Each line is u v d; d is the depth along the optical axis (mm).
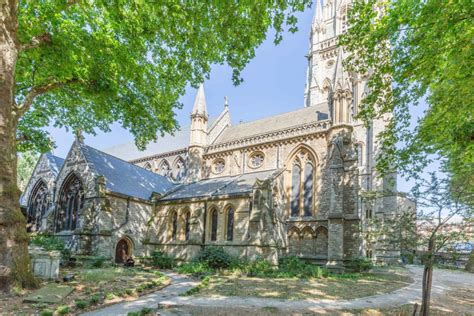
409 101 15266
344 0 62625
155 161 50625
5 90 12891
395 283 20703
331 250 28688
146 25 16219
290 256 29500
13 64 13359
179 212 31969
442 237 9367
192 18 15039
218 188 32219
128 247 30688
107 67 19156
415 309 9805
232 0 13945
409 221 10164
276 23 14453
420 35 11555
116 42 17266
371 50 13992
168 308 11672
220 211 29328
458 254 9422
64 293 13016
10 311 10422
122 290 14438
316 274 22156
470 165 13016
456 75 11703
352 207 29469
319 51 62406
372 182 45812
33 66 19125
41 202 37625
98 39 16984
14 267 12789
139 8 15070
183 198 32000
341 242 28469
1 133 12773
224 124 49438
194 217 29641
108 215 28016
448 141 14648
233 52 16578
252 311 11281
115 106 23219
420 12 11195
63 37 16719
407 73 12922
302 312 11367
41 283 14922
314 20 64875
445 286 20734
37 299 11805
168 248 30812
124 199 30703
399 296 15531
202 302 12820
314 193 33406
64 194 32812
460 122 12977
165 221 32625
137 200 31953
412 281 22219
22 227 13492
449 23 10164
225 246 27703
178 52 18375
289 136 36312
